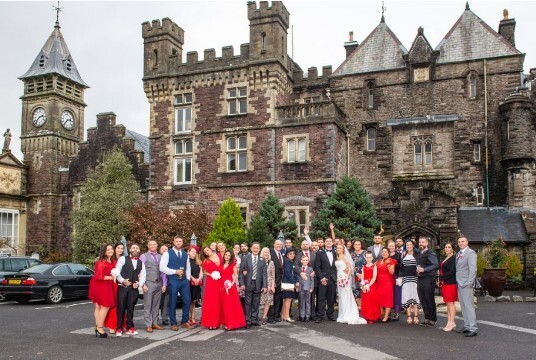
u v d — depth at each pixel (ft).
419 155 113.91
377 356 35.83
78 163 134.72
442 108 113.19
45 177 136.46
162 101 118.62
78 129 146.20
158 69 118.62
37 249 133.18
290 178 106.93
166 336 44.29
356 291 57.88
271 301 52.37
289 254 53.93
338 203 94.79
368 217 95.81
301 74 121.19
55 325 51.21
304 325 50.57
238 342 41.29
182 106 117.29
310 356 35.94
